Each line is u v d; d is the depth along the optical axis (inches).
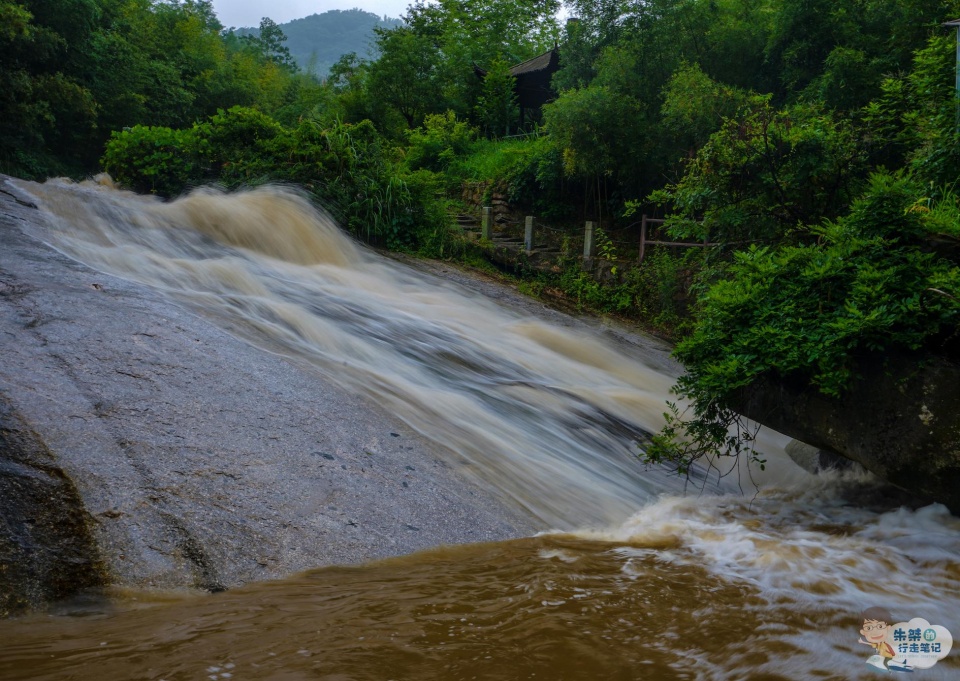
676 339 529.0
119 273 338.0
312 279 446.9
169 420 199.6
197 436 196.2
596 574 162.7
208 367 238.1
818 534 200.1
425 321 399.9
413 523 186.2
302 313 338.6
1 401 184.7
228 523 166.9
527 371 357.7
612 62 711.1
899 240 210.4
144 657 115.9
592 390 345.4
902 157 438.0
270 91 2410.2
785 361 205.8
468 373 325.7
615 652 124.9
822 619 144.1
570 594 149.5
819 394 211.8
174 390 216.5
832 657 127.9
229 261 426.9
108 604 139.3
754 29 696.4
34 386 197.3
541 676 114.9
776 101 689.0
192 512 166.9
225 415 211.0
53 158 1305.4
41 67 1259.2
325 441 213.3
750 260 233.3
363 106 1339.8
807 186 438.9
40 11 1221.1
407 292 493.0
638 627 135.6
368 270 526.6
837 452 211.6
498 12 1619.1
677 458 239.9
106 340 237.3
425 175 665.0
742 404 230.1
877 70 566.6
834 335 197.8
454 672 114.4
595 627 134.1
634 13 724.0
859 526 207.3
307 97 1867.6
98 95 1375.5
